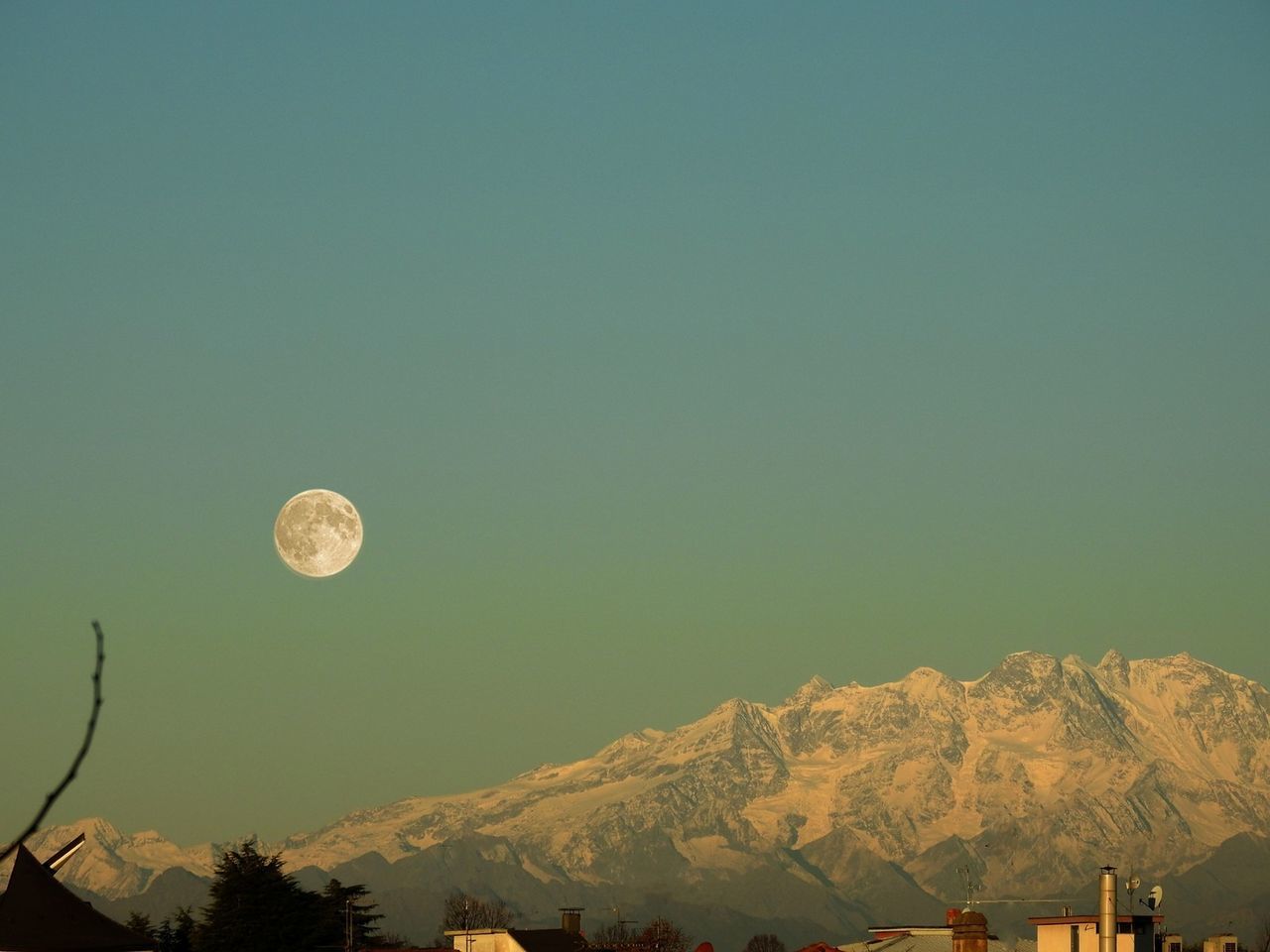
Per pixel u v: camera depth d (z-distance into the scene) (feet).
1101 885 382.63
